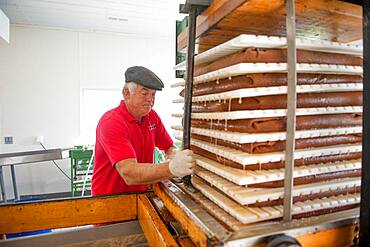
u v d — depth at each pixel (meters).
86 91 4.91
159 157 3.56
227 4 0.80
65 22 4.39
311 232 0.66
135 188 1.60
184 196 0.94
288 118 0.68
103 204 1.29
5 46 4.38
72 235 1.21
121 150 1.31
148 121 1.72
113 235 1.26
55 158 3.53
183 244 0.88
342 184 0.80
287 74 0.70
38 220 1.20
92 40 4.85
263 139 0.72
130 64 5.12
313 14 0.83
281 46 0.72
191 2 0.95
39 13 3.98
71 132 4.84
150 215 1.06
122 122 1.46
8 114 4.48
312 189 0.76
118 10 3.91
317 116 0.79
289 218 0.69
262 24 0.92
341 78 0.82
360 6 0.78
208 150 0.94
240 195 0.71
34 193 4.68
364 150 0.69
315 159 0.80
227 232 0.62
